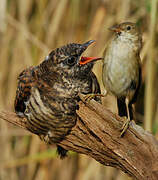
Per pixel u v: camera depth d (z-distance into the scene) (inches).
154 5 385.1
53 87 287.9
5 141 496.4
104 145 288.4
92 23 457.4
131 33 355.6
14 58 490.9
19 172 508.1
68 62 285.7
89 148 296.0
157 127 400.8
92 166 446.0
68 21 474.0
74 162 476.1
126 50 351.6
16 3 508.1
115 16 446.3
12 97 493.0
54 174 483.5
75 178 472.7
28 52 481.4
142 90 458.3
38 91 289.7
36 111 290.0
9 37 493.4
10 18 482.3
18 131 487.8
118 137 285.3
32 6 500.4
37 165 494.3
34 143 482.6
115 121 283.4
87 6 469.4
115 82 349.7
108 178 446.0
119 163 293.0
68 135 297.4
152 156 286.0
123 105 360.5
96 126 283.0
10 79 494.0
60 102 287.3
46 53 463.8
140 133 287.7
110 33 443.8
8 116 314.7
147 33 429.4
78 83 289.4
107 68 350.6
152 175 285.1
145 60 449.1
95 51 444.1
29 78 297.4
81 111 284.0
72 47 287.9
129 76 349.1
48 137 302.2
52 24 477.1
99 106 280.8
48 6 487.2
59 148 327.3
